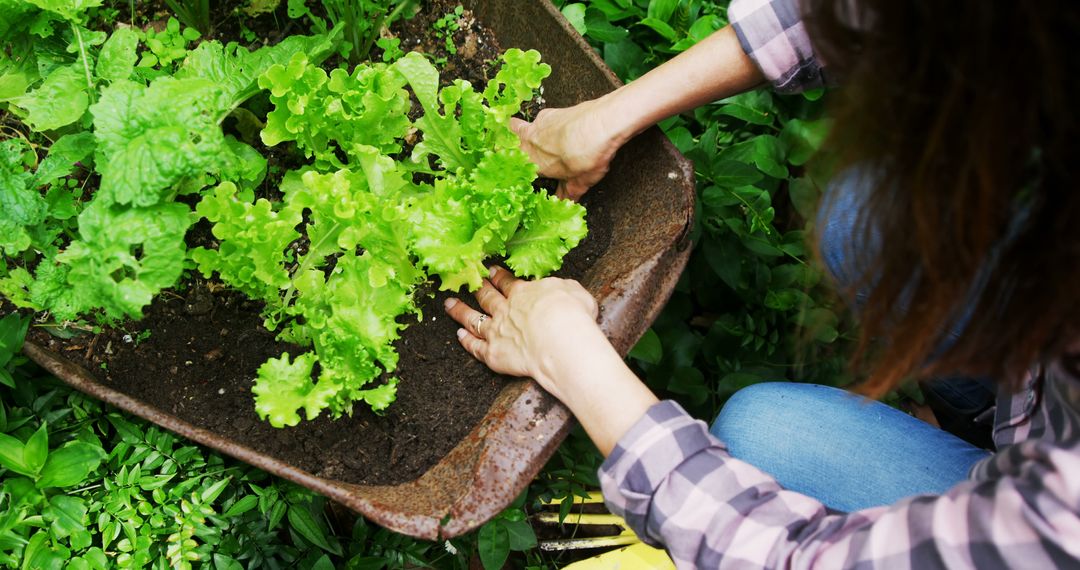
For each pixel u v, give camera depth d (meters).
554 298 1.05
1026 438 0.94
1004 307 0.63
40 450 1.19
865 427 1.16
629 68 1.67
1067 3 0.48
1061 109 0.51
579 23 1.61
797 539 0.84
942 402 1.46
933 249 0.61
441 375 1.23
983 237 0.58
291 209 1.08
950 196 0.59
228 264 1.07
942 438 1.16
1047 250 0.58
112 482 1.27
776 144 1.60
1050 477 0.65
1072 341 0.63
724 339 1.63
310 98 1.14
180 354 1.23
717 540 0.86
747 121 1.72
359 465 1.17
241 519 1.33
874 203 0.66
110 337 1.22
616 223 1.29
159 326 1.24
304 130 1.19
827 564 0.79
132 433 1.28
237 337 1.25
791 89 1.18
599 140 1.17
